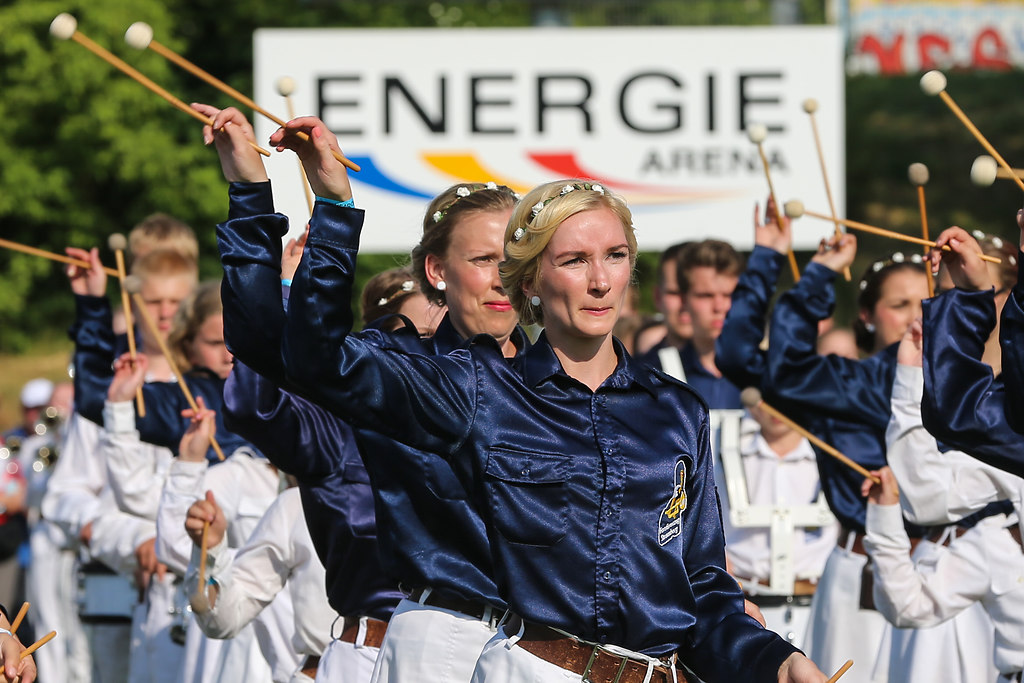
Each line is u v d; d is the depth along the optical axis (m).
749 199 35.53
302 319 8.66
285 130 8.81
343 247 8.80
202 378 17.94
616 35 35.47
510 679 9.15
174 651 17.72
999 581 13.30
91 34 60.53
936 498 13.52
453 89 35.47
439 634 10.22
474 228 11.44
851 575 16.14
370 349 8.94
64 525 19.56
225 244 9.06
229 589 13.04
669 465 9.27
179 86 64.00
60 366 64.44
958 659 15.12
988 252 14.44
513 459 9.16
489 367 9.35
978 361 11.30
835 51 35.34
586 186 9.33
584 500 9.13
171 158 61.16
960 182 71.31
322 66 35.34
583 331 9.16
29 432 30.27
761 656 9.10
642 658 9.13
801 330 15.91
